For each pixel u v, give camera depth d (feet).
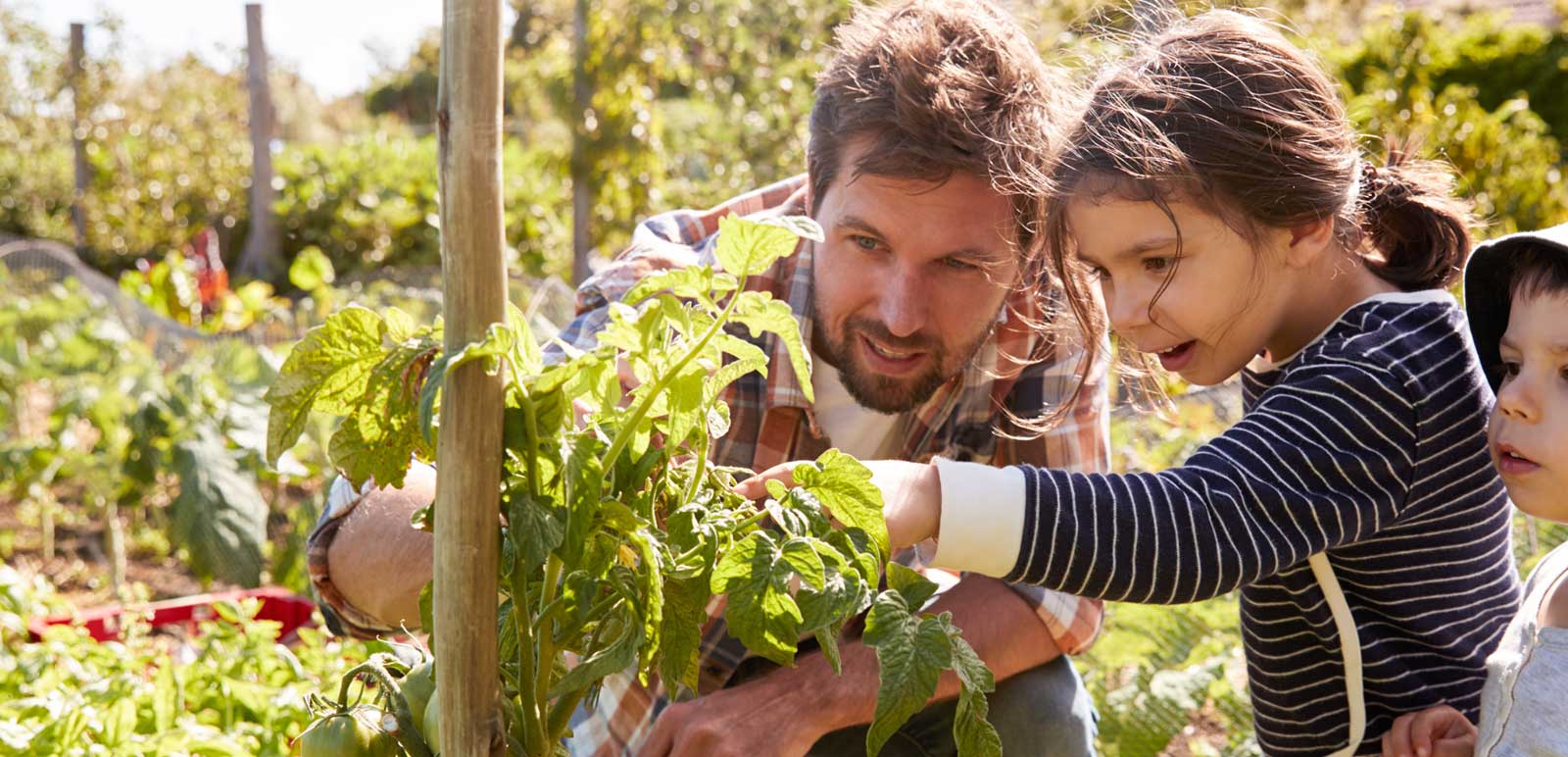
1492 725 4.25
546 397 3.20
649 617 3.33
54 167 47.98
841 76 5.14
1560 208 23.35
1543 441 4.15
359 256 37.52
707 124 26.37
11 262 27.78
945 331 5.24
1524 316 4.19
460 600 3.12
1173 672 9.11
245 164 42.37
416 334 3.36
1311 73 4.56
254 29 35.45
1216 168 4.23
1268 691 5.22
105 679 7.01
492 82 3.02
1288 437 4.12
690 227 6.08
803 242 5.66
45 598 9.97
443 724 3.21
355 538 5.07
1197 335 4.46
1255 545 3.93
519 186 35.86
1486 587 4.79
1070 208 4.48
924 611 5.67
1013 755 5.81
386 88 66.85
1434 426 4.29
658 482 3.53
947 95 4.80
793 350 3.38
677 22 24.11
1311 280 4.67
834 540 3.59
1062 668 6.06
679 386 3.34
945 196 4.92
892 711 3.37
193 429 15.08
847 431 5.91
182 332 19.95
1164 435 13.39
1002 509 3.84
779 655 3.39
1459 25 34.63
